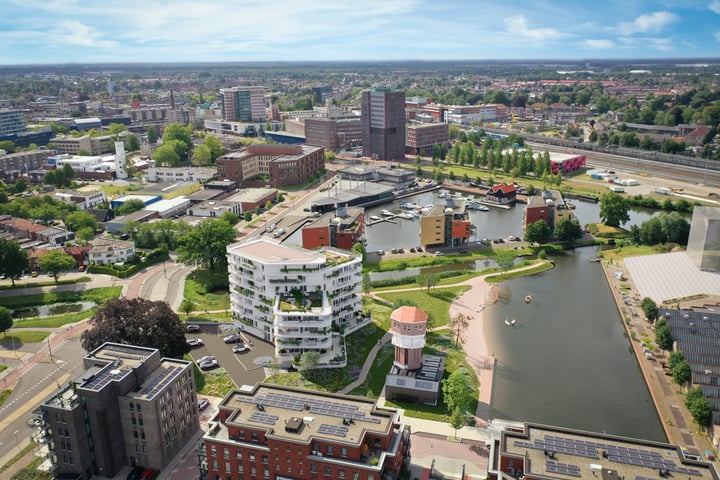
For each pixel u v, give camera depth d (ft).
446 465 473.26
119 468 470.39
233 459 430.20
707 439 505.25
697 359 597.93
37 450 464.65
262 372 618.03
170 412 480.64
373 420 426.51
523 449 388.78
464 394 532.73
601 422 541.34
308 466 410.52
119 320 598.34
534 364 645.92
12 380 608.60
